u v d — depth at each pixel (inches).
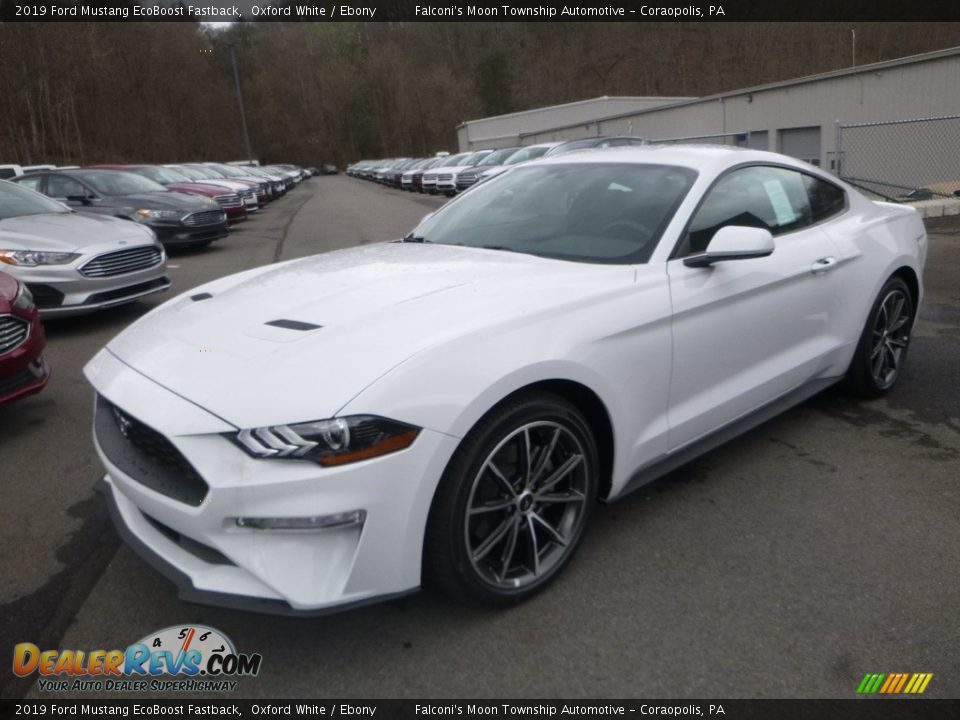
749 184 132.8
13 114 1646.2
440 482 85.5
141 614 98.5
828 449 140.6
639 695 81.7
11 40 1612.9
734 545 109.4
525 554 98.4
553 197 134.9
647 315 104.7
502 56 3361.2
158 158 2142.0
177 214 457.1
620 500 123.5
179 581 85.0
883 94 645.9
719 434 125.3
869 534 111.5
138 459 90.5
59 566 110.3
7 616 98.7
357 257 130.3
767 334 127.0
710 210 122.3
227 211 636.1
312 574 80.2
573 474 101.3
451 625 93.9
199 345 95.0
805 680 83.1
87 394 190.5
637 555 107.6
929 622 91.7
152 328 106.7
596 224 123.1
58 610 99.6
